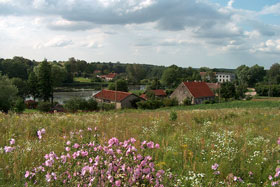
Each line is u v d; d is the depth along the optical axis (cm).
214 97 6619
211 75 14725
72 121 1033
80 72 16812
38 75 6644
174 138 741
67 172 319
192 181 397
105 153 345
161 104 4822
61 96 7875
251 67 12825
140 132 855
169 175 373
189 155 536
